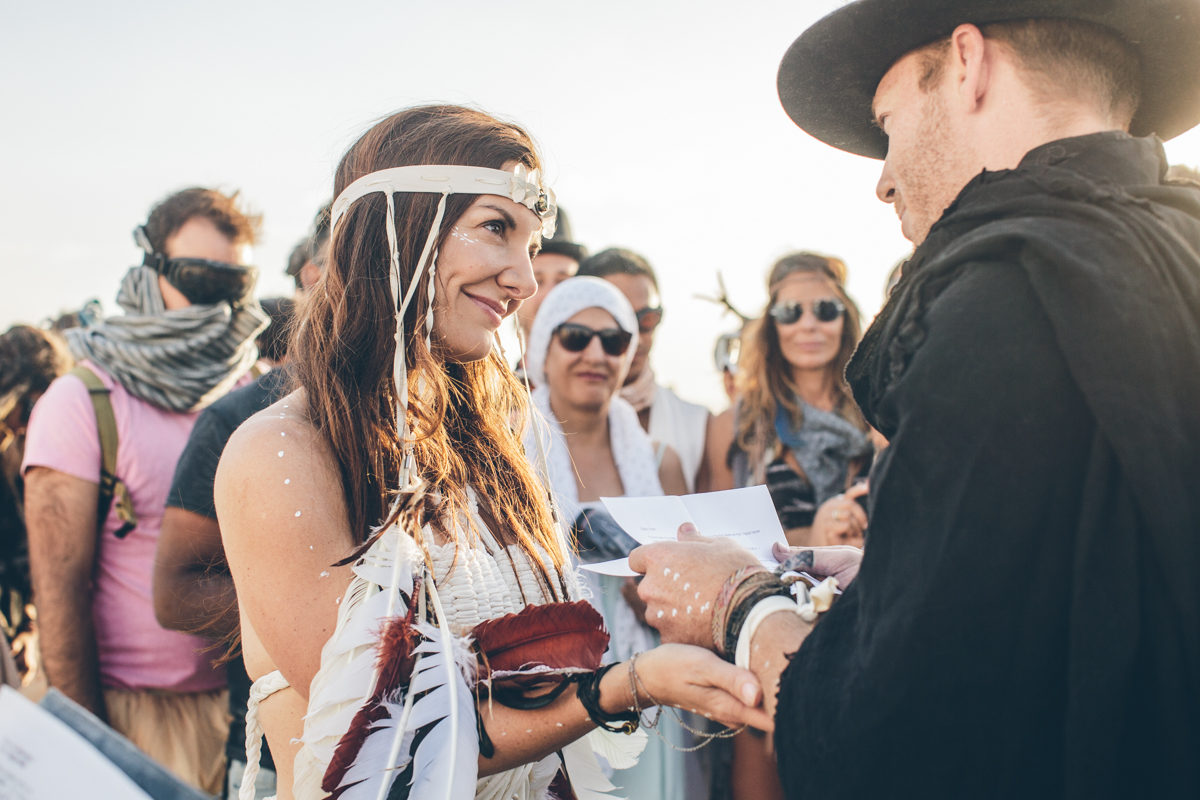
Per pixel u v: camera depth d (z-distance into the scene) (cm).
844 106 133
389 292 121
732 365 378
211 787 242
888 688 80
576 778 131
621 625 225
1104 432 77
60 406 235
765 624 103
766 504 147
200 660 240
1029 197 91
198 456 194
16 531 292
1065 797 75
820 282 305
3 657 223
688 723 239
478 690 106
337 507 112
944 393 84
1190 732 74
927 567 81
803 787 87
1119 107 105
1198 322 83
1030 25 102
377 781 93
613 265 332
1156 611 76
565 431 263
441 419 122
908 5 105
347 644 99
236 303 260
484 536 127
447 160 121
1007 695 78
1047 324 82
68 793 94
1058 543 78
